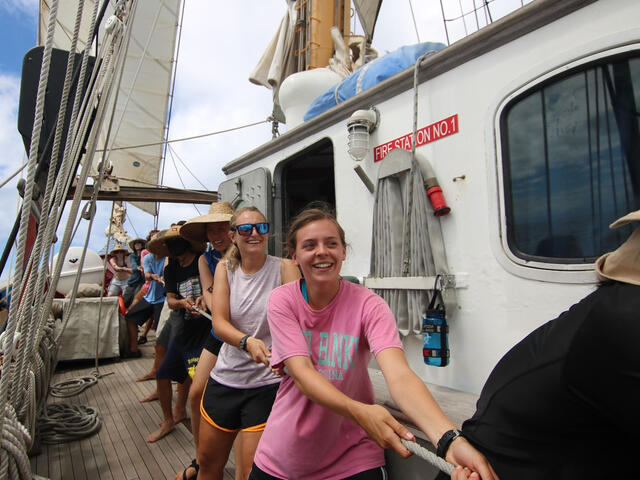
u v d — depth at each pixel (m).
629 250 0.86
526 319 1.65
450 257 1.93
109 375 4.53
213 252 2.38
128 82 12.13
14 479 1.43
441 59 1.97
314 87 3.44
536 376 0.90
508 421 0.95
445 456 0.94
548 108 1.63
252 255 1.79
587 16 1.51
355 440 1.31
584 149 1.53
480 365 1.79
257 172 3.31
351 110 2.52
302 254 1.27
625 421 0.78
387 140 2.28
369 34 5.02
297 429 1.30
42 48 2.37
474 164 1.86
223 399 1.83
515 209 1.72
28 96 2.33
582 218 1.53
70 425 2.92
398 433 1.02
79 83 1.75
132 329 5.37
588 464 0.87
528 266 1.63
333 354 1.28
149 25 11.66
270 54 4.71
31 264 1.58
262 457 1.39
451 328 1.90
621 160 1.44
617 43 1.43
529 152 1.68
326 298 1.33
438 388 1.89
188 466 2.49
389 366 1.13
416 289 1.95
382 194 2.19
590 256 1.50
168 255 2.75
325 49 4.21
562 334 0.88
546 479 0.90
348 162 2.55
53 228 1.67
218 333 1.78
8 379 1.37
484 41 1.80
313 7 4.17
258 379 1.78
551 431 0.89
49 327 2.76
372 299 1.30
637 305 0.77
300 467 1.30
